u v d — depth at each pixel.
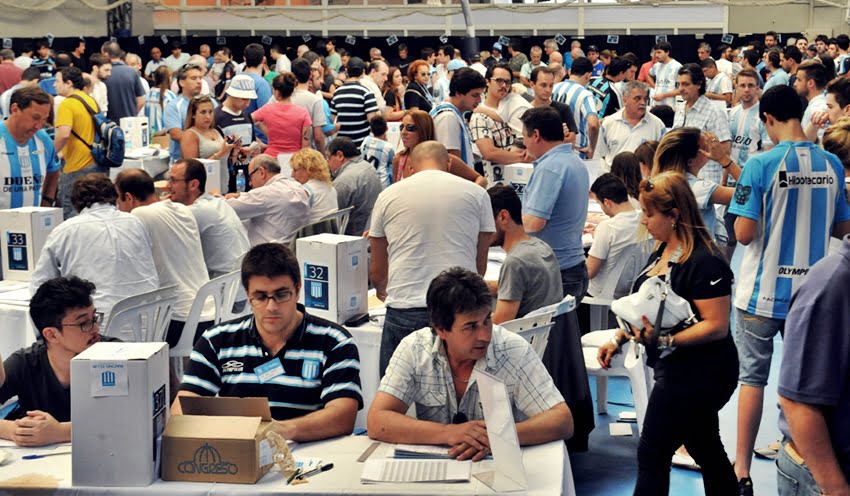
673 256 3.38
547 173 4.61
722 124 6.81
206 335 3.19
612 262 4.98
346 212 6.48
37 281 4.57
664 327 3.32
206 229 5.32
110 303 4.50
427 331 3.12
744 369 4.04
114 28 20.05
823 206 3.96
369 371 4.38
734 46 18.89
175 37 20.17
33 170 5.97
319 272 4.39
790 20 19.73
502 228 4.14
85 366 2.64
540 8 19.62
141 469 2.67
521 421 3.05
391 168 7.95
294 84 8.19
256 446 2.70
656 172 4.59
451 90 5.79
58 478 2.73
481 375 2.68
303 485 2.69
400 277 4.04
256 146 8.23
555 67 8.46
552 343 3.92
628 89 6.90
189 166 5.25
